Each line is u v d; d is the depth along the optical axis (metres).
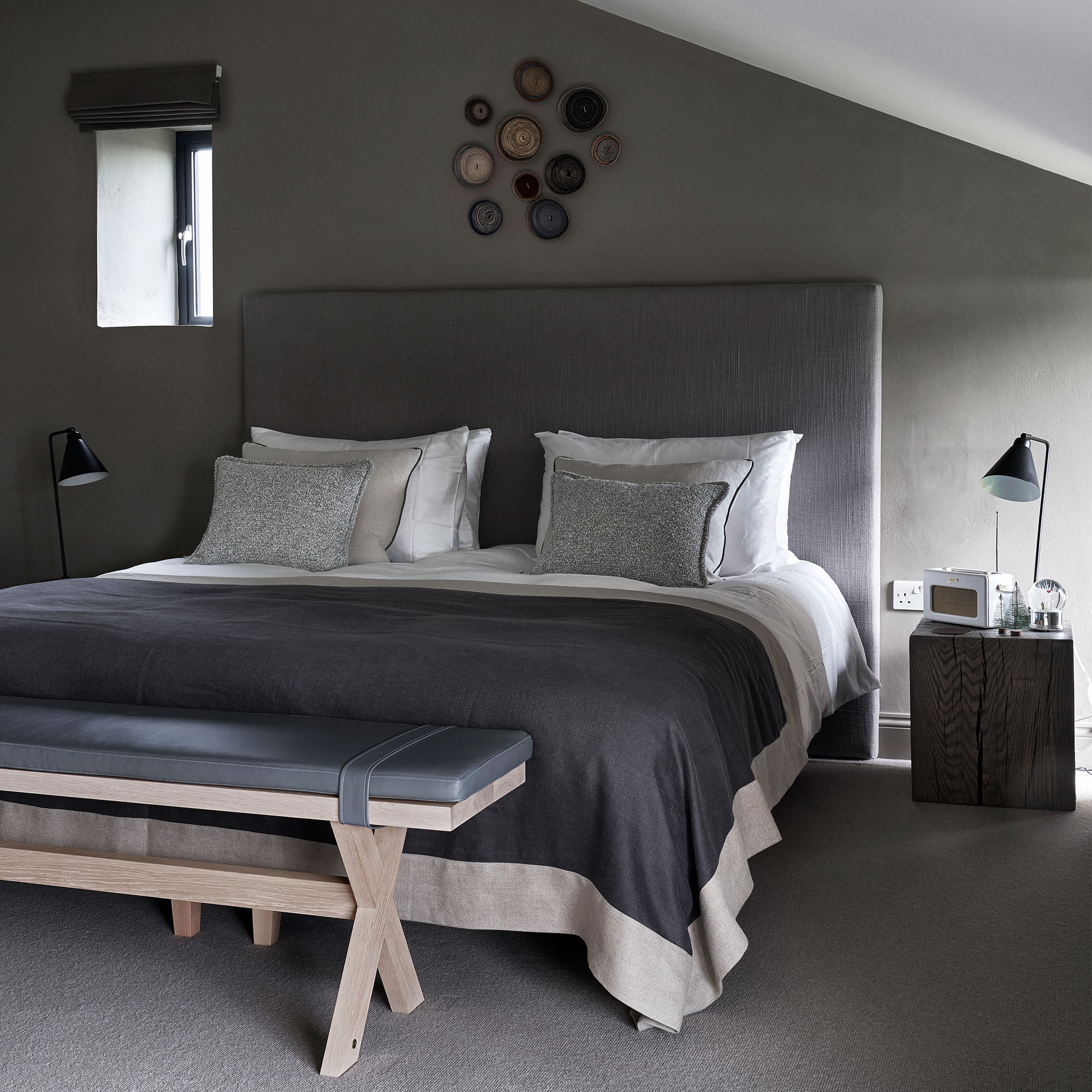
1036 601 3.47
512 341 4.15
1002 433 3.81
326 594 2.98
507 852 2.05
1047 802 3.26
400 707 2.12
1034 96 2.87
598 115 4.08
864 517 3.85
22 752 2.01
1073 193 3.70
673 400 4.01
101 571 4.64
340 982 2.04
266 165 4.42
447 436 4.02
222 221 4.48
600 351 4.07
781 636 2.95
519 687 2.08
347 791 1.80
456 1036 1.93
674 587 3.23
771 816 2.38
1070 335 3.74
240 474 3.77
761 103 3.95
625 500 3.40
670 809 1.96
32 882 2.11
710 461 3.60
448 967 2.21
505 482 4.18
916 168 3.83
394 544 3.84
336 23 4.32
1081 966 2.19
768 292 3.90
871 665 3.85
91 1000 2.06
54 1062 1.84
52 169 4.58
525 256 4.20
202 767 1.89
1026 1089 1.76
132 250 4.65
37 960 2.23
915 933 2.36
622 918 1.91
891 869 2.75
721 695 2.26
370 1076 1.81
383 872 1.88
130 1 4.47
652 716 2.01
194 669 2.29
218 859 2.28
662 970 1.89
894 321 3.88
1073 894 2.58
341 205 4.36
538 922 2.03
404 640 2.31
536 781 2.03
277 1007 2.03
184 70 4.40
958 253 3.82
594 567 3.34
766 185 3.96
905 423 3.90
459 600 2.88
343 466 3.71
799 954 2.26
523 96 4.15
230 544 3.63
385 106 4.30
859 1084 1.78
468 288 4.26
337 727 2.04
